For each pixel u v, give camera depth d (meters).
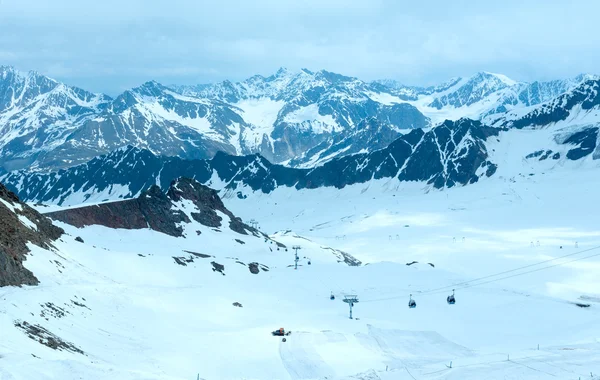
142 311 110.12
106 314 100.12
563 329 134.62
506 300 165.00
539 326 139.25
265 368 89.38
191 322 113.75
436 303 159.50
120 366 73.19
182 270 161.25
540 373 88.75
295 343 104.50
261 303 144.00
